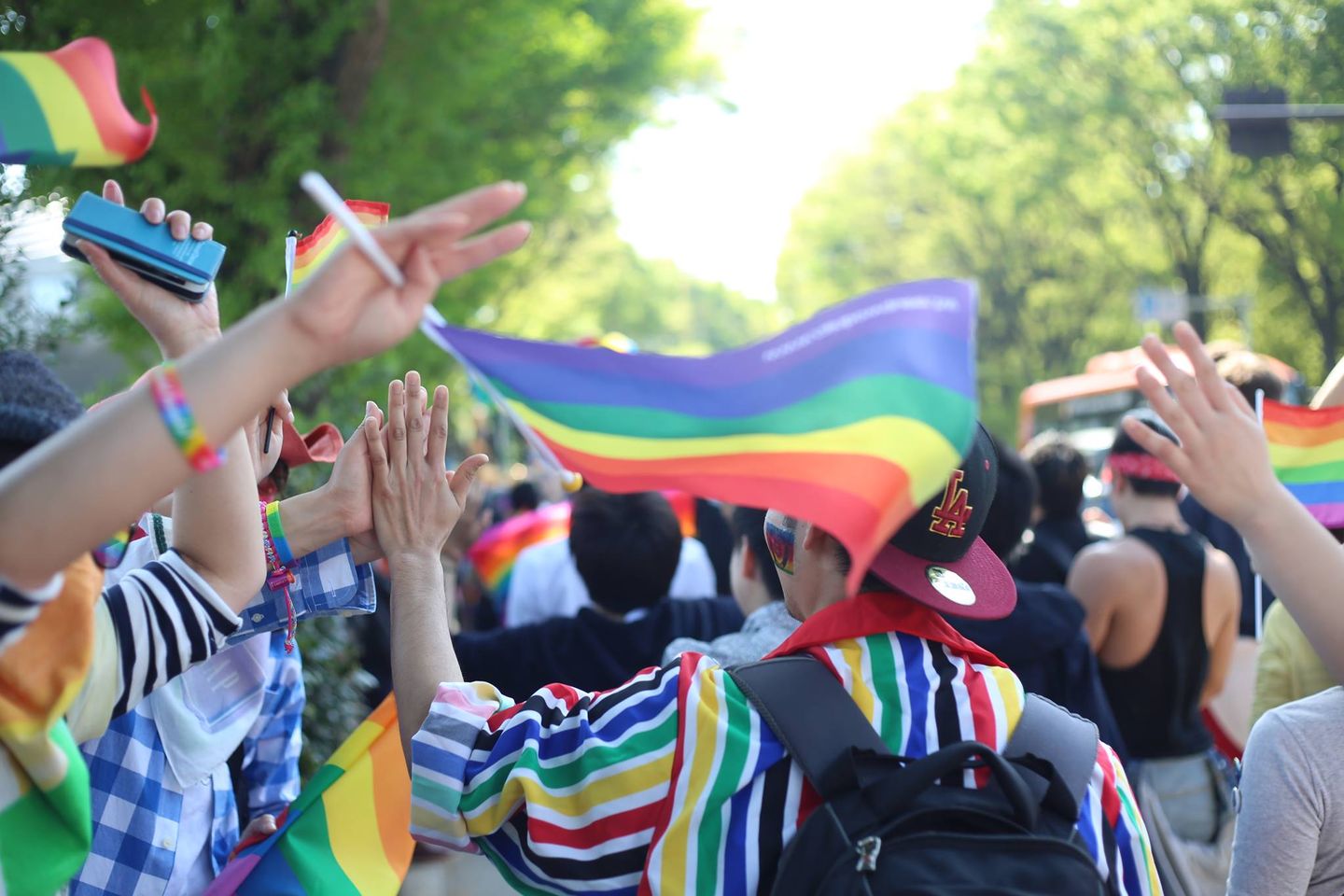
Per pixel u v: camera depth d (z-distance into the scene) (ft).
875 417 4.06
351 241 3.85
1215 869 11.03
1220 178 83.30
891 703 5.20
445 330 4.44
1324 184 74.64
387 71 28.94
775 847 4.96
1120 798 5.31
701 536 18.66
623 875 5.10
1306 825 6.09
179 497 5.09
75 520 3.68
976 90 96.84
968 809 4.81
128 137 3.94
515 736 5.39
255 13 24.71
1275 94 38.99
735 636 9.38
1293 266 83.15
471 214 3.87
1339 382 7.30
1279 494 5.10
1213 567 11.54
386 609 14.80
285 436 7.30
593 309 137.49
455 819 5.40
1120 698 11.39
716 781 5.03
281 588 6.08
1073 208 100.22
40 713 4.24
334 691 12.82
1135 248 101.19
